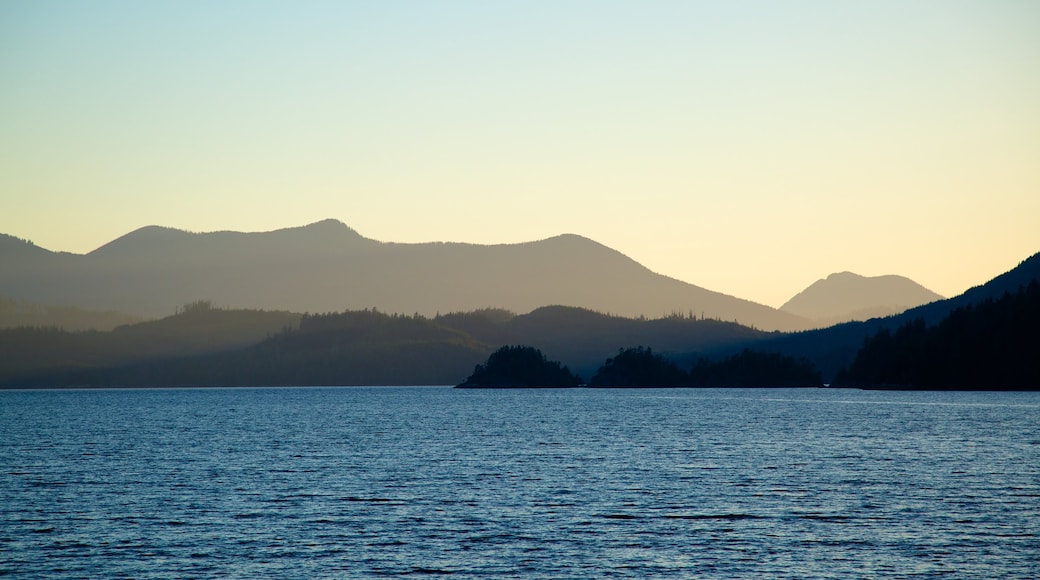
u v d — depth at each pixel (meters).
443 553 120.38
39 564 115.44
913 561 115.94
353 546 124.19
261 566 114.69
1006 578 108.81
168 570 113.00
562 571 112.44
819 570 112.12
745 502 155.50
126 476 193.38
